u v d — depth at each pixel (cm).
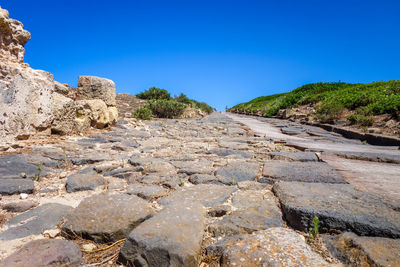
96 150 486
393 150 593
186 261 153
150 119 1188
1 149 403
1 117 434
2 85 436
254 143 652
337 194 253
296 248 163
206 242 184
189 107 1928
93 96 806
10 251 169
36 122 525
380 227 184
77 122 654
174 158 443
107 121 771
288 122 1484
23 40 567
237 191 285
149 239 167
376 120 1002
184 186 304
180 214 205
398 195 258
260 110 2558
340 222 196
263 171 357
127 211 210
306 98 1916
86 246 180
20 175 307
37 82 536
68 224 195
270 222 206
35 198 257
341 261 163
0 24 493
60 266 156
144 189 280
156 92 1970
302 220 206
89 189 284
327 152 493
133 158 427
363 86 1619
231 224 201
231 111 3994
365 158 452
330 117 1230
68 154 429
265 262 151
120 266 164
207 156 472
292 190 264
